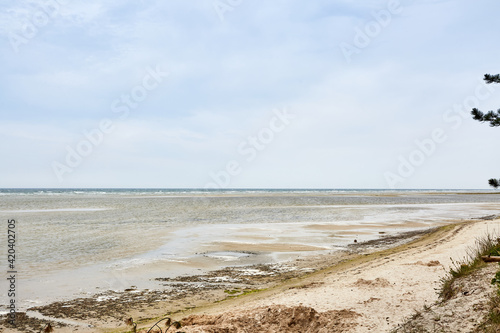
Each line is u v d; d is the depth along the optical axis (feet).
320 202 210.38
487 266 27.73
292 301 28.43
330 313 24.02
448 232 69.87
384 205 183.83
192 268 46.01
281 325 22.57
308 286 34.99
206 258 51.75
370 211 139.64
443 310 21.04
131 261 49.37
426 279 32.53
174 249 58.08
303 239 68.44
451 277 29.63
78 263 47.85
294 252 56.29
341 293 29.78
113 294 35.19
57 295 34.65
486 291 22.07
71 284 38.34
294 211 137.69
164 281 40.04
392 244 62.80
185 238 69.10
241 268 46.11
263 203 196.54
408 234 74.90
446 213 131.54
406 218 110.63
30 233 75.31
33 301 32.89
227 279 41.01
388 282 32.01
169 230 80.59
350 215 120.88
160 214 122.72
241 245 61.82
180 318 27.32
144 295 35.01
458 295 23.52
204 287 37.88
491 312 18.54
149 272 43.80
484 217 114.01
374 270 39.01
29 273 42.47
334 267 45.75
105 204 182.80
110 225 89.92
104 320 28.45
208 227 86.12
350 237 71.36
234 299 33.06
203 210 142.31
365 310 24.71
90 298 33.94
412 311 23.82
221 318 24.09
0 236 71.10
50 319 28.60
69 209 145.79
